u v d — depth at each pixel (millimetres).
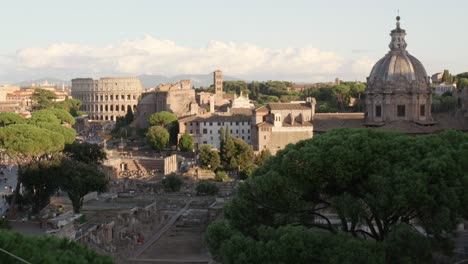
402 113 197875
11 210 152000
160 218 177250
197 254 141875
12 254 59750
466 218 90562
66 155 185875
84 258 66000
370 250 79938
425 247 82875
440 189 84188
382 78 199000
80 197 155375
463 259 103875
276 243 82500
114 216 158250
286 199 89438
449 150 89438
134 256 140375
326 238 83250
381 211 85500
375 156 88812
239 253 84875
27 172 153375
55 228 127875
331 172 87250
